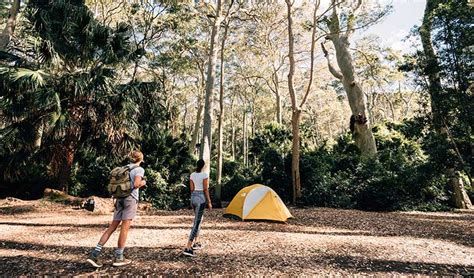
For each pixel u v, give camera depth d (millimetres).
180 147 15445
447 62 11258
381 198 12977
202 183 5250
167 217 9633
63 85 10422
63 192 11406
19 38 12641
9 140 10422
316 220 9234
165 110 13047
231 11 18906
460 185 13555
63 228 7398
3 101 10055
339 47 17578
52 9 10914
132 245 5770
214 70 15164
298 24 22938
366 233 7445
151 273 4148
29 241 6035
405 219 9938
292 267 4562
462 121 11008
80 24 11055
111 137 11289
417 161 15094
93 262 4242
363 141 16828
